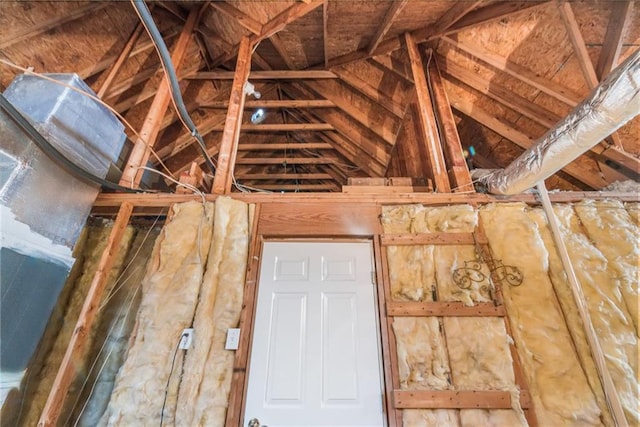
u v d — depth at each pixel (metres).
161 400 1.60
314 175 5.93
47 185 1.76
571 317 1.77
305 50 3.80
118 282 2.41
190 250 2.02
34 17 2.51
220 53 3.93
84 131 2.05
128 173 2.37
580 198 2.17
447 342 1.75
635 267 1.87
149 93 3.66
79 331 1.74
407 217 2.17
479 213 2.16
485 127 3.38
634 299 1.78
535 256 1.95
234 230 2.08
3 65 2.62
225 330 1.78
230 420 1.57
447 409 1.59
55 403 1.57
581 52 2.39
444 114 2.87
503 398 1.58
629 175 2.61
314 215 2.18
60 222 1.85
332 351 1.78
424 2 2.88
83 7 2.69
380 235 2.11
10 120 1.57
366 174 5.48
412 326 1.80
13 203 1.57
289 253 2.08
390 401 1.62
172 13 3.41
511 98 2.99
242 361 1.71
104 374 2.11
